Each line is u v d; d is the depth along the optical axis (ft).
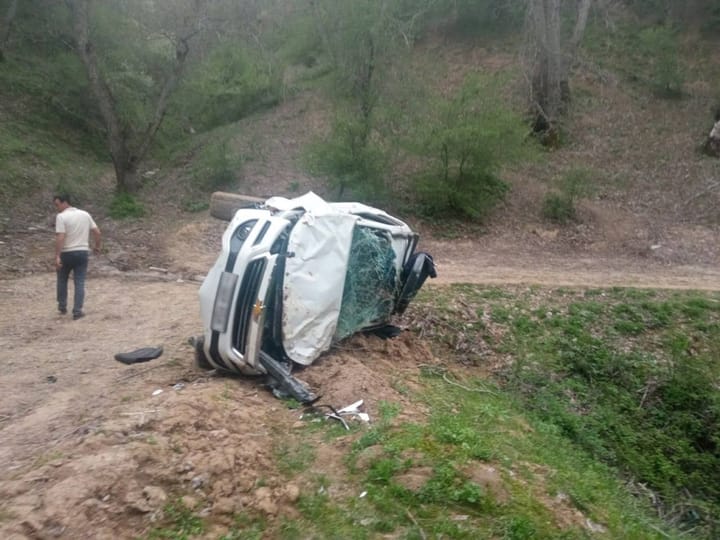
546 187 67.62
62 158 81.56
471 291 40.91
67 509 14.11
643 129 79.20
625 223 61.41
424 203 60.59
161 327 31.76
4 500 14.48
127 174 69.82
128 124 77.61
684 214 63.16
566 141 77.97
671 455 31.22
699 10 98.94
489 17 104.12
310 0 69.10
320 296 23.70
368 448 18.67
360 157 58.44
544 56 76.13
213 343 22.40
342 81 62.64
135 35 85.35
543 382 32.48
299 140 79.61
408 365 28.60
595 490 20.75
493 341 34.94
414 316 35.04
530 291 41.93
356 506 16.39
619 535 17.95
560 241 57.67
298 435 19.58
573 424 29.25
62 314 34.04
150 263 47.01
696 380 34.50
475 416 23.44
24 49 97.86
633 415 32.86
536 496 17.76
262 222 22.88
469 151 57.72
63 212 33.40
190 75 95.86
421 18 91.45
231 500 15.87
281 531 15.39
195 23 70.44
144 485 15.47
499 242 56.75
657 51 90.53
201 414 19.13
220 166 71.05
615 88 87.86
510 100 80.28
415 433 19.67
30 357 27.37
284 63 100.58
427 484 17.01
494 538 15.66
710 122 77.92
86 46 67.21
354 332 27.53
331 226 24.49
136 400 21.22
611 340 37.32
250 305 22.03
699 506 27.89
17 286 40.01
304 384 22.16
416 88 63.00
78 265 33.40
